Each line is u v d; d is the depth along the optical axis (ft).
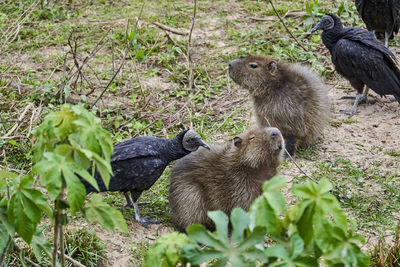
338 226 9.01
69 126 10.09
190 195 16.85
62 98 24.43
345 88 26.68
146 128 22.79
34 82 25.59
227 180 16.84
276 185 9.02
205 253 8.96
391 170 20.27
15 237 15.28
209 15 33.73
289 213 9.29
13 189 10.28
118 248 16.28
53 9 33.50
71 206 9.36
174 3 35.27
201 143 16.89
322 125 21.91
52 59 28.63
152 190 19.22
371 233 17.01
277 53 28.86
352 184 19.48
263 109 21.89
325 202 8.93
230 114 24.39
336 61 24.39
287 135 21.70
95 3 35.32
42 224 16.78
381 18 28.81
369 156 21.25
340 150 21.80
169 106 24.79
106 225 10.80
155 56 28.84
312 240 9.31
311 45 29.68
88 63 28.19
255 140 16.62
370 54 23.36
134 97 25.23
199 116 24.17
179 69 27.84
